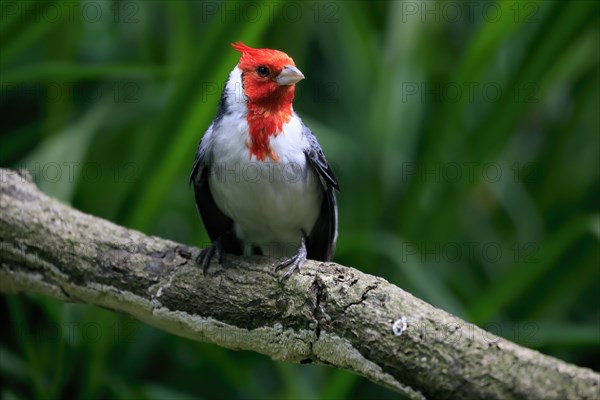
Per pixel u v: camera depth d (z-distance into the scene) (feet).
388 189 31.71
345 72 34.09
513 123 28.27
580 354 32.55
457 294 30.66
